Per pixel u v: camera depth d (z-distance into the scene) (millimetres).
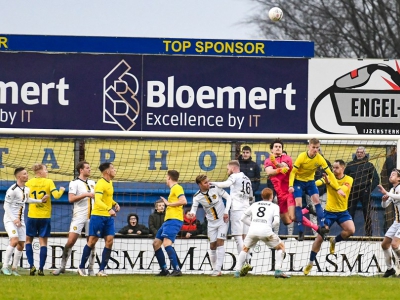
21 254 39062
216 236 40281
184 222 42812
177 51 44625
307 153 39094
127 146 43812
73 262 42250
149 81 44594
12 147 43500
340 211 40094
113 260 42375
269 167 40094
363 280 36656
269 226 36750
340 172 39938
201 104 44594
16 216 38281
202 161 43875
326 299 28047
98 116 44531
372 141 44125
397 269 40719
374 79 44875
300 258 42688
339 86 44875
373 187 43688
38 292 29375
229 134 42344
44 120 44406
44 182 38906
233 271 42250
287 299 27922
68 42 44500
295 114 44750
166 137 42281
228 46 44656
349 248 42969
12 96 44312
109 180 38281
